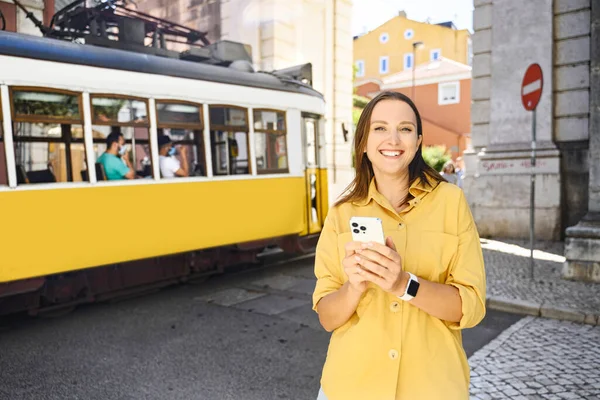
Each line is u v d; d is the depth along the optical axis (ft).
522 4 33.71
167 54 24.41
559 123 32.96
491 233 34.96
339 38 51.83
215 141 24.30
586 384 12.55
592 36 22.31
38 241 18.25
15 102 17.67
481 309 5.05
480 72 35.91
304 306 21.24
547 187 32.76
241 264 29.50
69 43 19.38
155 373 14.55
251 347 16.55
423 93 122.83
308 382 13.85
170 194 22.13
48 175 19.01
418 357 5.06
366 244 4.62
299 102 28.17
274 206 26.68
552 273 23.62
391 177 5.54
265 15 44.98
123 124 20.62
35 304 19.24
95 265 19.77
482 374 13.28
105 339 17.51
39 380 14.17
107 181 20.22
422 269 5.18
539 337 16.05
